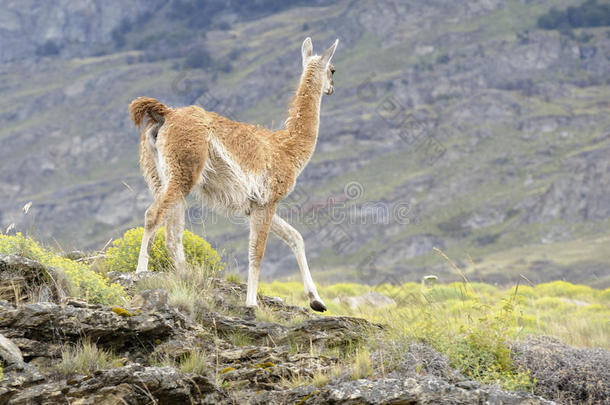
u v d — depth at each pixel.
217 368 12.05
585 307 35.62
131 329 12.38
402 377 12.38
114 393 10.39
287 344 14.30
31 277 13.19
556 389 13.34
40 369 11.15
